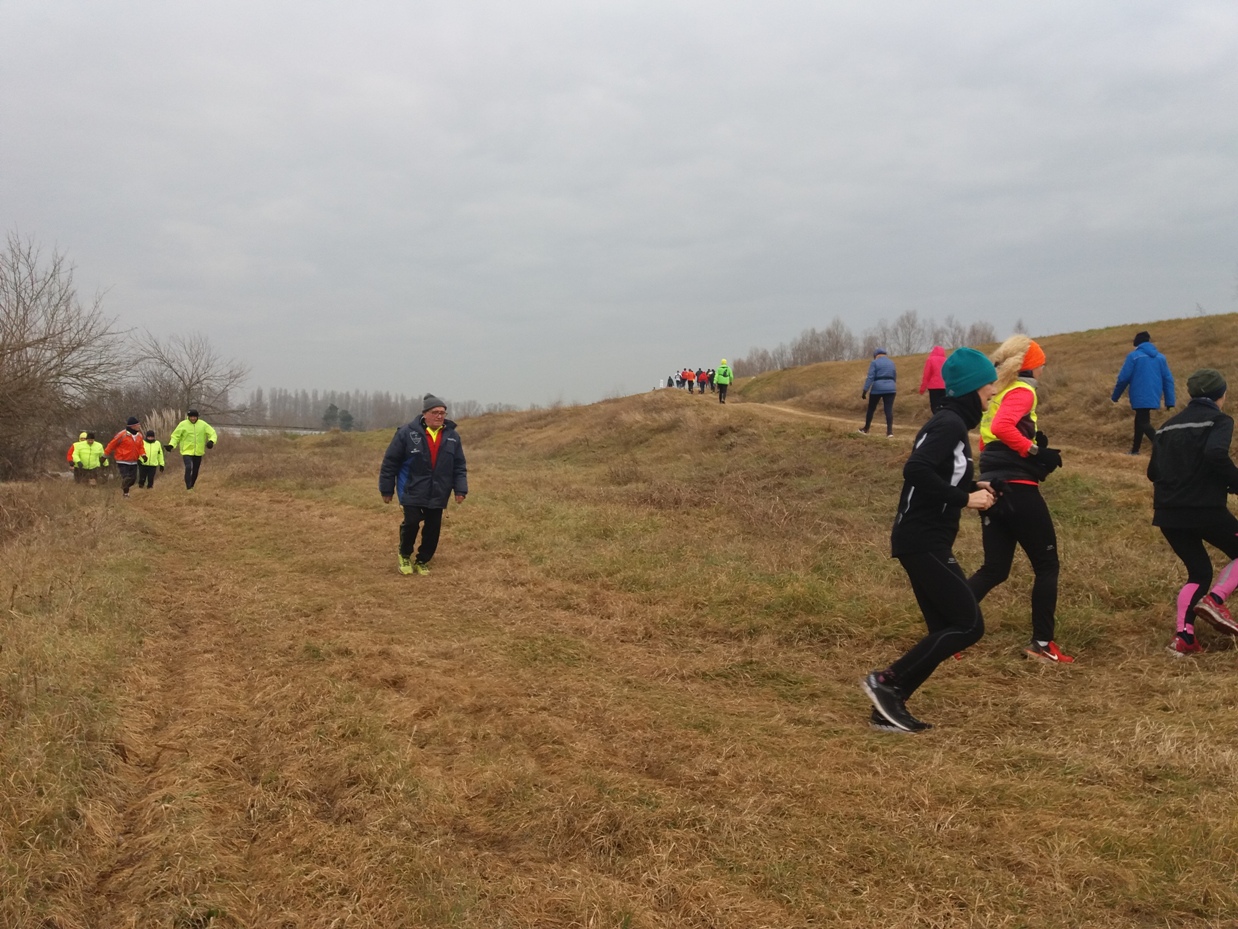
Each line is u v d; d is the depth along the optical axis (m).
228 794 3.13
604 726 3.93
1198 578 4.65
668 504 10.76
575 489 12.81
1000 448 4.89
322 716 3.91
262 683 4.46
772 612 5.96
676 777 3.31
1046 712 3.96
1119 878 2.44
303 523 11.32
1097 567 6.16
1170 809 2.83
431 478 7.74
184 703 4.13
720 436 17.92
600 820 2.86
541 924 2.32
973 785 3.13
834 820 2.90
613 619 6.09
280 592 6.94
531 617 6.16
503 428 32.28
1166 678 4.25
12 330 15.38
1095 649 4.89
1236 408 14.17
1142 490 8.29
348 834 2.79
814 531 8.61
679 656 5.24
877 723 3.90
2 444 18.91
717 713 4.13
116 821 2.89
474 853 2.72
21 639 4.60
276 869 2.58
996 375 3.96
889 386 14.38
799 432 16.09
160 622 5.80
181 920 2.29
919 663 3.85
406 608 6.46
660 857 2.64
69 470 25.89
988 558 5.00
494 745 3.65
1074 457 11.34
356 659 4.91
